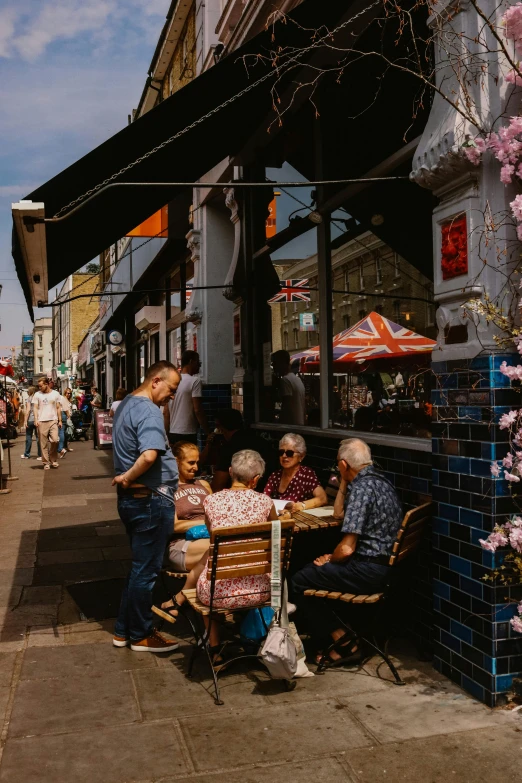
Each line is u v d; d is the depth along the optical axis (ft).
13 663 13.80
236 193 28.53
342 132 19.75
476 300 11.49
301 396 22.91
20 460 55.31
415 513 12.64
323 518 14.97
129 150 15.30
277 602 12.21
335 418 20.26
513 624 11.03
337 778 9.55
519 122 10.78
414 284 15.81
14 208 12.59
